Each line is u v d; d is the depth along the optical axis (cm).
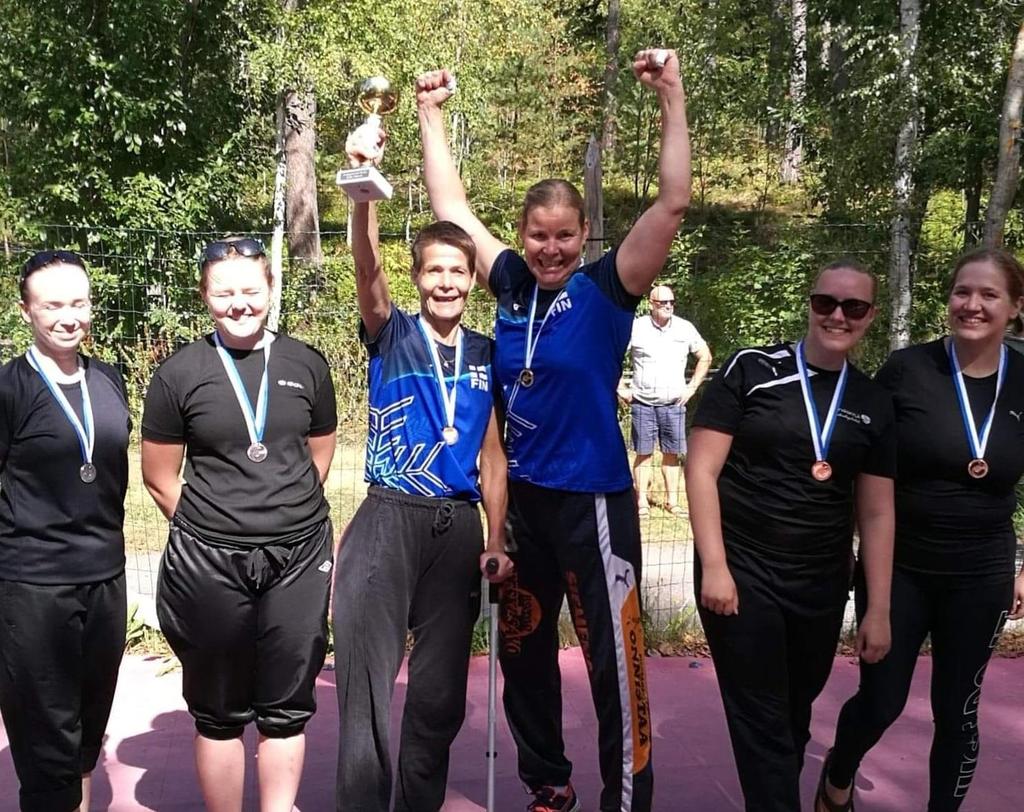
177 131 1122
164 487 287
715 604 281
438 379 291
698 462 288
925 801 360
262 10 1176
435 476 290
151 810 342
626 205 1870
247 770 371
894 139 1077
